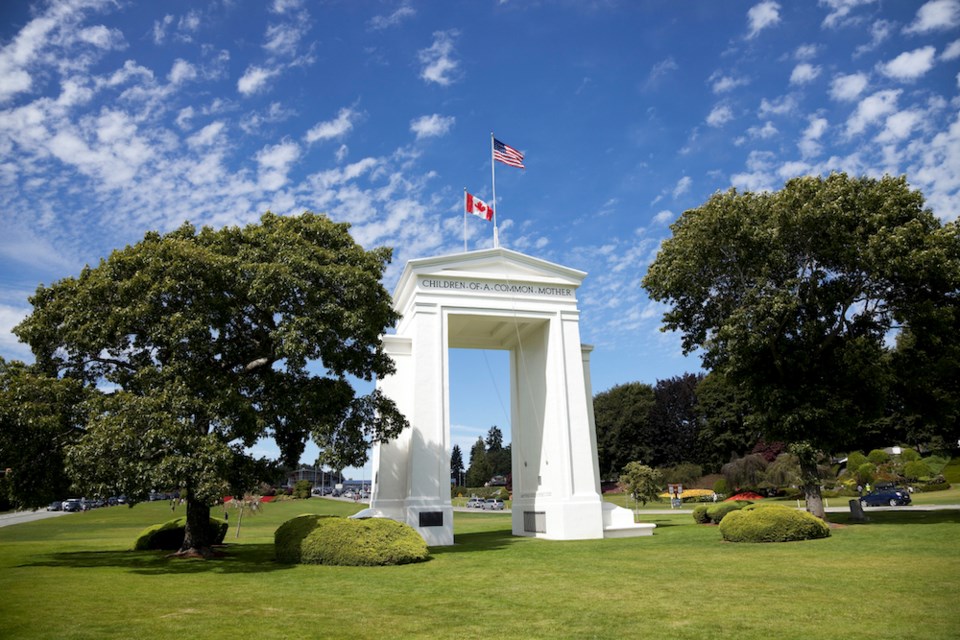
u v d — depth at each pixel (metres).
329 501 88.31
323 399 20.06
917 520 25.91
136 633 8.76
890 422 61.72
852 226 25.78
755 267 26.95
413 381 26.92
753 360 27.69
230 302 19.67
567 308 29.89
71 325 18.52
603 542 24.48
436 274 28.44
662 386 94.00
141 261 18.98
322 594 12.34
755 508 22.53
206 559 19.05
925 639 8.20
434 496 25.56
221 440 18.55
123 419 16.50
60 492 18.98
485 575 15.12
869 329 27.86
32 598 11.45
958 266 23.80
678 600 11.34
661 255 30.03
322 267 20.27
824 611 10.07
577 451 28.05
